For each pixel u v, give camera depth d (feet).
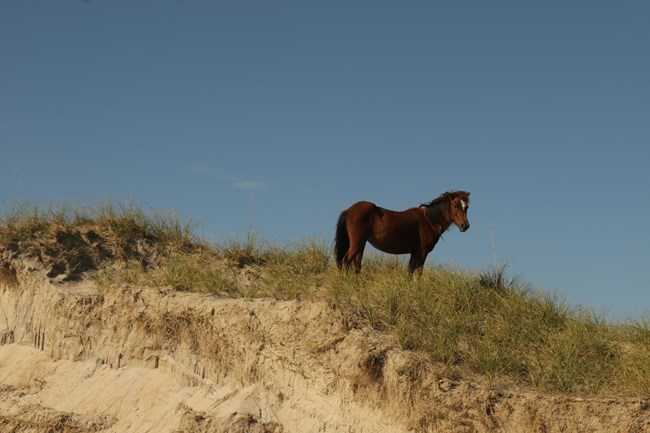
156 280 51.85
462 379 38.88
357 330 41.81
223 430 40.40
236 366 44.50
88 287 54.03
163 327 48.08
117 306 50.26
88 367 49.83
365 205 50.24
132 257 57.16
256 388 42.93
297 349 42.27
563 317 45.09
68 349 51.42
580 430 35.81
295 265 54.75
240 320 44.73
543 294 46.37
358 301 44.50
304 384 41.91
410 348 40.98
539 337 42.98
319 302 43.45
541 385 38.22
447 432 37.35
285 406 41.93
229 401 42.86
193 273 52.13
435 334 41.88
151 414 45.03
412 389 38.63
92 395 47.83
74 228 57.77
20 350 53.26
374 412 39.32
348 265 49.73
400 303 44.42
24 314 54.13
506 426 36.68
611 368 40.01
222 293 49.34
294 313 43.55
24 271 54.80
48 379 50.26
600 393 37.91
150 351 48.34
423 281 47.21
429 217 51.24
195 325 46.75
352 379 40.04
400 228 50.44
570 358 40.14
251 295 48.01
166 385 46.55
